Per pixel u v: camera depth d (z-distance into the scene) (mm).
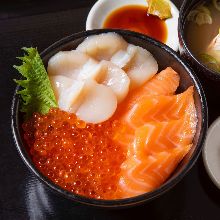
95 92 431
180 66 450
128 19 579
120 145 425
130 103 446
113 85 441
